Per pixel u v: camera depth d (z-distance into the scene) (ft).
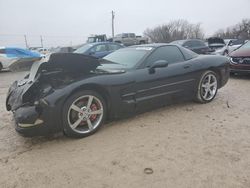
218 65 16.62
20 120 9.91
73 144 10.80
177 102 15.17
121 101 12.28
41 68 10.91
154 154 9.76
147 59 13.65
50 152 10.16
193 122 13.03
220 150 9.92
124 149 10.23
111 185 7.96
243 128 12.07
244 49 25.82
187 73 14.94
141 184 7.95
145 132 11.87
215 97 17.99
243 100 17.13
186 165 8.91
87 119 11.41
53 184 8.13
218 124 12.67
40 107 10.03
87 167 9.02
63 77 11.35
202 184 7.85
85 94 11.12
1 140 11.39
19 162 9.48
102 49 34.35
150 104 13.56
